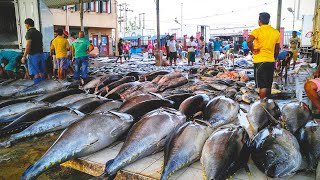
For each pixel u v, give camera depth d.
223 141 3.04
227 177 2.88
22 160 3.77
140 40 41.88
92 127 3.63
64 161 3.35
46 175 3.50
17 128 4.62
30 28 7.77
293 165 2.81
